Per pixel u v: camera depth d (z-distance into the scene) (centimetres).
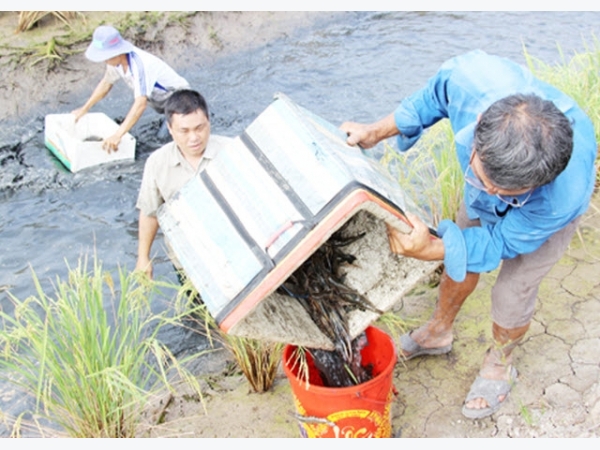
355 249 318
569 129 251
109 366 347
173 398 403
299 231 262
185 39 848
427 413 367
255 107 753
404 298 452
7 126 717
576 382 372
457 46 845
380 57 835
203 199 301
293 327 301
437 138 500
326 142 285
